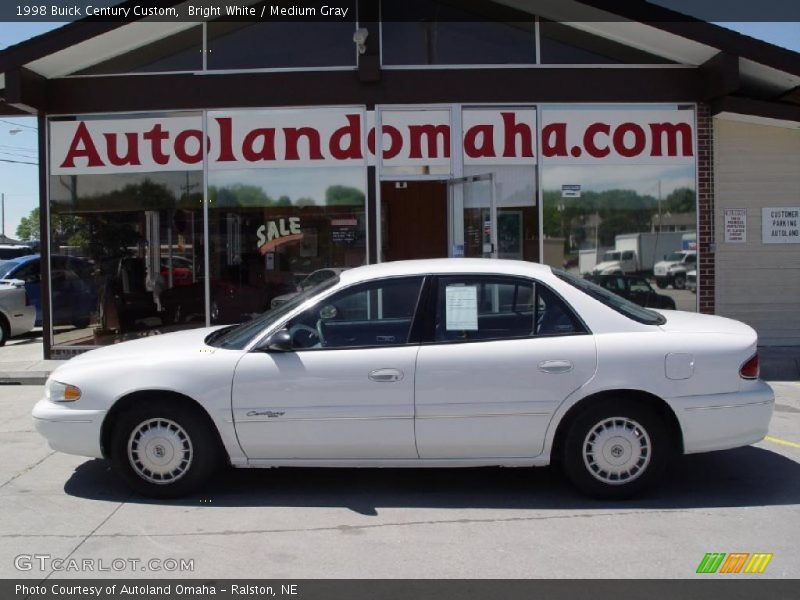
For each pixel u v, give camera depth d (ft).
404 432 17.28
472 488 18.75
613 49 36.86
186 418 17.67
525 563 14.37
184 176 37.19
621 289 37.35
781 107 35.94
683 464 20.54
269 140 37.04
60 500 18.11
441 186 44.83
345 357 17.35
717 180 37.52
